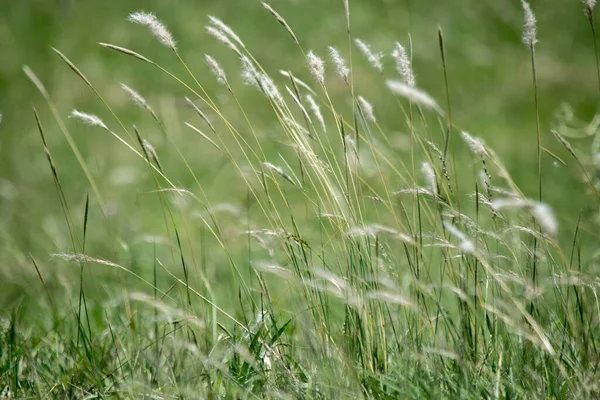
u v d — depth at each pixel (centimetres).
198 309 562
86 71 1692
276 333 479
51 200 1239
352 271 456
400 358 441
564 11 1934
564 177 1280
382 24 1842
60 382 484
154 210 1180
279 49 1752
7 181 1285
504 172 455
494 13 1905
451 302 636
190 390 428
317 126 1441
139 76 1678
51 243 990
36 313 677
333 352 445
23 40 1766
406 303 406
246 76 477
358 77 1642
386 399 423
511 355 451
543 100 1623
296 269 475
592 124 852
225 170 1264
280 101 485
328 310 464
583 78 1716
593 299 516
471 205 869
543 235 445
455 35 1839
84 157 1396
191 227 1080
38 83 502
